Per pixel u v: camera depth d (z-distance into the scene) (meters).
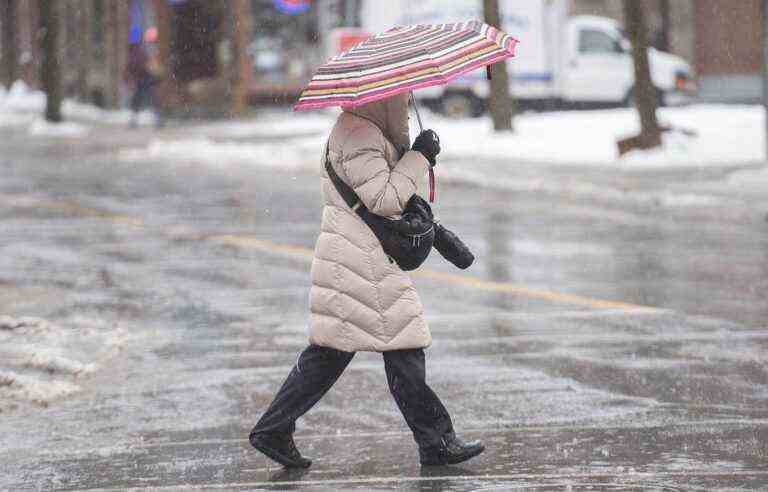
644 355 26.11
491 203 56.22
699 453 18.88
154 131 110.06
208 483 18.09
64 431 21.38
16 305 33.38
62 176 72.88
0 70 182.75
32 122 125.88
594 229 47.47
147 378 25.22
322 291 17.89
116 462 19.41
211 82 127.38
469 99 101.38
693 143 72.44
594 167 68.00
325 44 121.25
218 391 24.05
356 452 19.56
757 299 32.53
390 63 17.03
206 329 30.09
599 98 103.94
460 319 30.48
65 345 27.91
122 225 51.03
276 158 80.25
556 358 26.02
